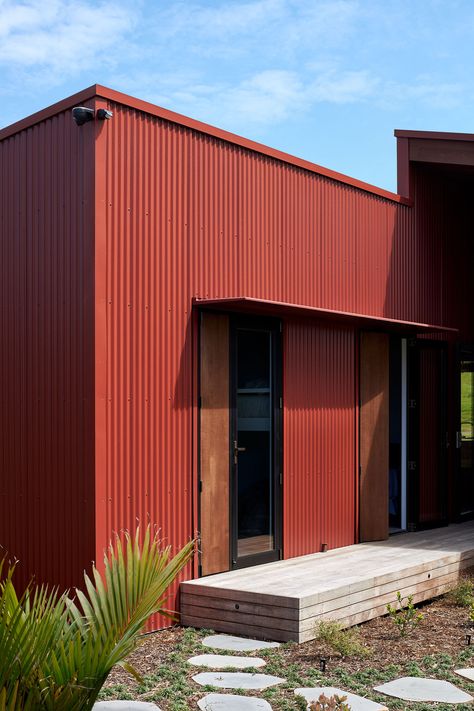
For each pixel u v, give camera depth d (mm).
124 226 6562
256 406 7902
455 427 11109
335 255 9047
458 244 11484
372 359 9523
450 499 11062
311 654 5902
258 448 7902
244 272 7770
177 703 4789
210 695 4961
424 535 9883
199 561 7121
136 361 6633
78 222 6465
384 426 9578
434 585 7965
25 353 6934
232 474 7531
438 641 6293
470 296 11727
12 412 7031
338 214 9125
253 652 5961
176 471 6957
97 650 3283
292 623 6184
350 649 5863
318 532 8578
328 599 6477
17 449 6961
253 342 7902
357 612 6809
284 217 8312
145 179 6762
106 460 6363
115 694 4984
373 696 4965
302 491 8391
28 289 6922
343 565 7691
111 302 6441
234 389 7602
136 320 6648
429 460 10602
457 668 5578
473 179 11484
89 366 6340
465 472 11391
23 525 6871
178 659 5727
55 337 6645
